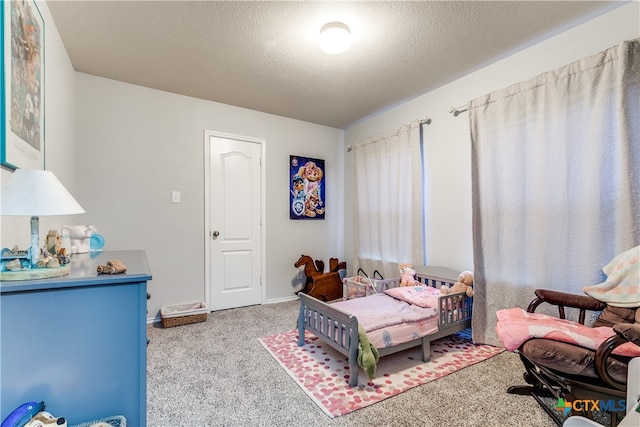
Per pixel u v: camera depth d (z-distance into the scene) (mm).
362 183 3857
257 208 3658
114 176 2838
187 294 3211
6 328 892
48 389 942
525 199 2232
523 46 2271
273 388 1828
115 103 2832
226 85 2926
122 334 1030
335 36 1961
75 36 2105
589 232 1899
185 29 2037
